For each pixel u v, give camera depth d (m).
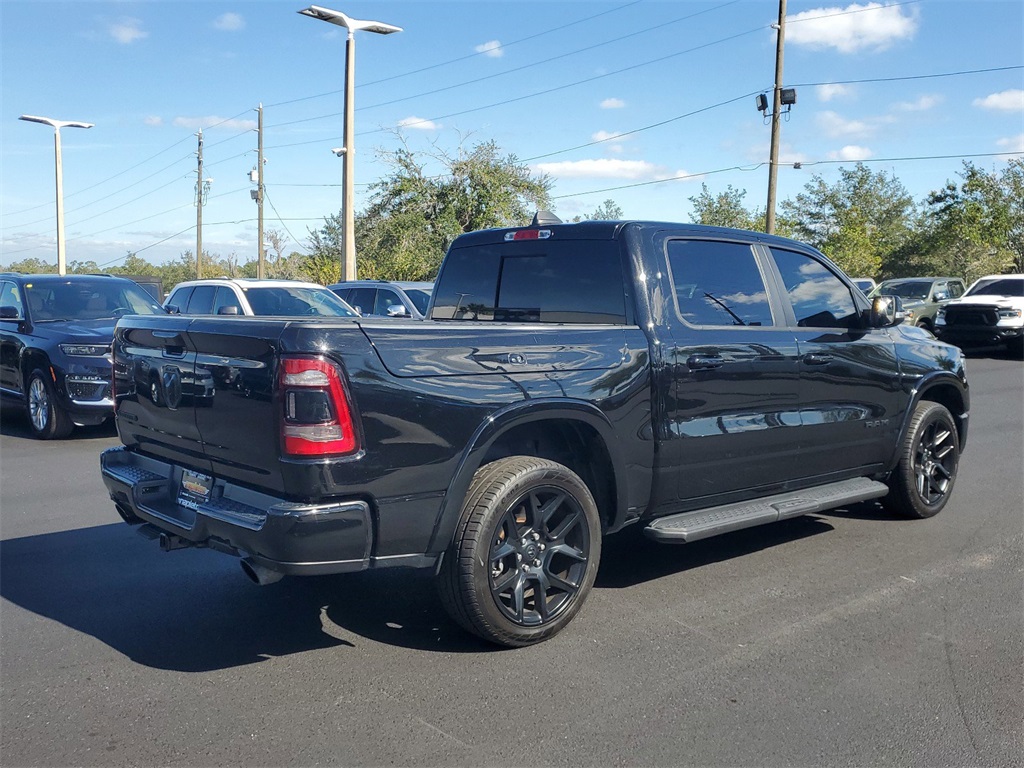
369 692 3.79
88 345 10.16
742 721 3.53
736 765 3.21
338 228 40.38
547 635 4.29
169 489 4.50
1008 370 17.92
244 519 3.73
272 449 3.70
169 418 4.38
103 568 5.49
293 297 12.15
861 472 6.04
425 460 3.84
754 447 5.18
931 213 45.75
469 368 3.98
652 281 4.81
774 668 4.02
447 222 32.00
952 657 4.13
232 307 10.54
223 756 3.28
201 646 4.29
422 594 5.00
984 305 20.22
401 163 32.34
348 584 5.17
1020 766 3.21
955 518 6.63
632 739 3.39
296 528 3.58
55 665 4.07
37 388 10.41
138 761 3.24
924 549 5.86
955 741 3.38
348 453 3.65
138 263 58.88
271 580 3.84
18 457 9.35
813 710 3.62
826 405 5.61
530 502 4.20
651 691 3.79
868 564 5.54
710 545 5.98
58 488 7.80
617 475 4.55
